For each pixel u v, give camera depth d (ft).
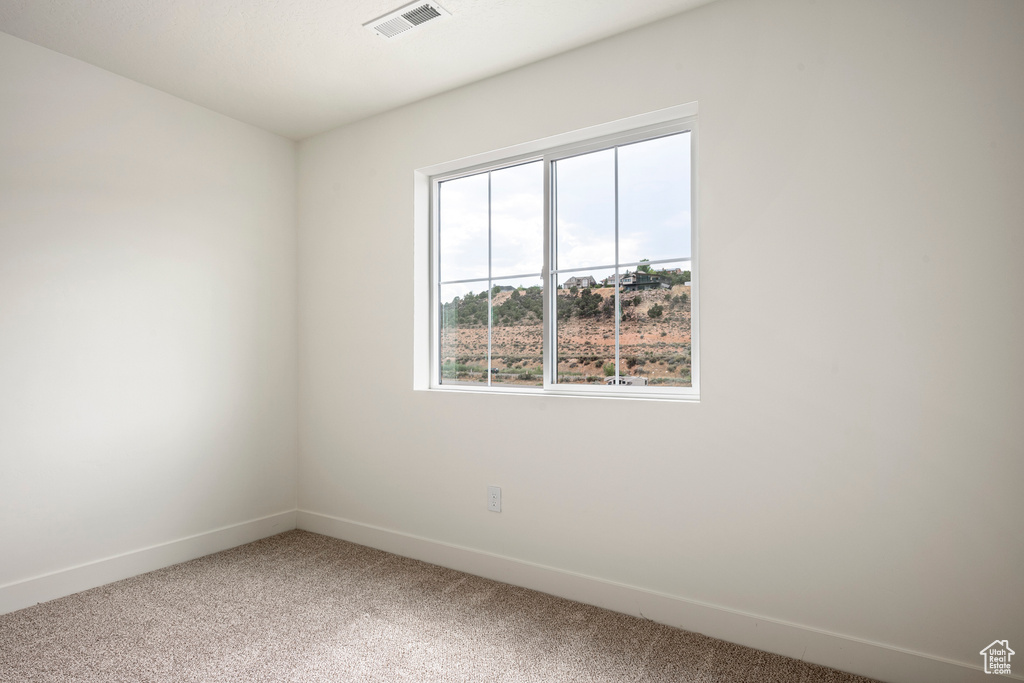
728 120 7.05
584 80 8.16
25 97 7.95
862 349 6.25
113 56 8.41
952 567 5.82
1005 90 5.60
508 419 8.84
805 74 6.59
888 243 6.13
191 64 8.66
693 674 6.25
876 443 6.18
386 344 10.38
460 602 8.11
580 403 8.15
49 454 8.16
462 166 9.79
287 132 11.40
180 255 9.80
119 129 9.00
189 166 9.95
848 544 6.32
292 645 6.88
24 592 7.85
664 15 7.43
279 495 11.44
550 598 8.25
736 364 6.97
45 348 8.13
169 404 9.61
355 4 7.14
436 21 7.52
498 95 9.03
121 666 6.39
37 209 8.05
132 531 9.10
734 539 6.98
